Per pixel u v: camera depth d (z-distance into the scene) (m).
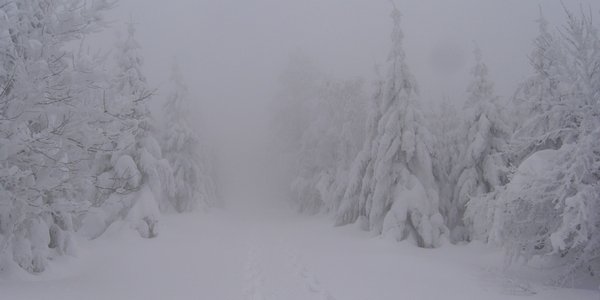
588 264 9.86
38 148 7.74
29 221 8.49
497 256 13.30
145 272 10.35
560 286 9.52
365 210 22.19
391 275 10.83
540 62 15.02
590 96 9.54
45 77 7.73
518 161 13.30
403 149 18.39
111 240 15.56
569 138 10.17
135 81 19.33
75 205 8.10
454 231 19.33
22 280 8.02
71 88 8.03
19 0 8.09
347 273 11.02
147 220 17.45
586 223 8.68
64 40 8.38
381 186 18.83
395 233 17.27
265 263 12.25
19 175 7.07
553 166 9.41
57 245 10.38
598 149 8.99
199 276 10.19
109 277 9.41
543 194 9.38
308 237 19.67
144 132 19.48
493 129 19.27
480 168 19.39
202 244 16.36
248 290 8.82
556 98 10.84
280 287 9.20
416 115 18.83
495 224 9.98
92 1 8.22
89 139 8.20
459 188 19.50
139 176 17.86
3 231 7.92
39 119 8.38
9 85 7.59
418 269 11.75
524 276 10.71
